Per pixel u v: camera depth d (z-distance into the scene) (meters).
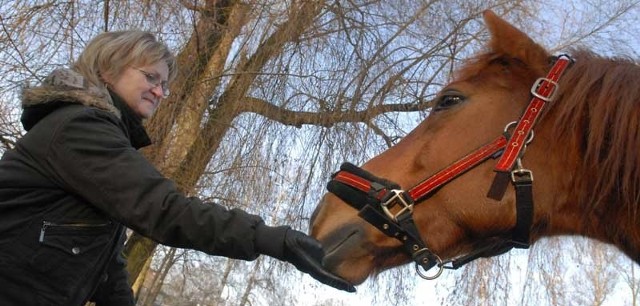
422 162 2.03
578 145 1.97
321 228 2.03
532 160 1.99
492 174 1.98
